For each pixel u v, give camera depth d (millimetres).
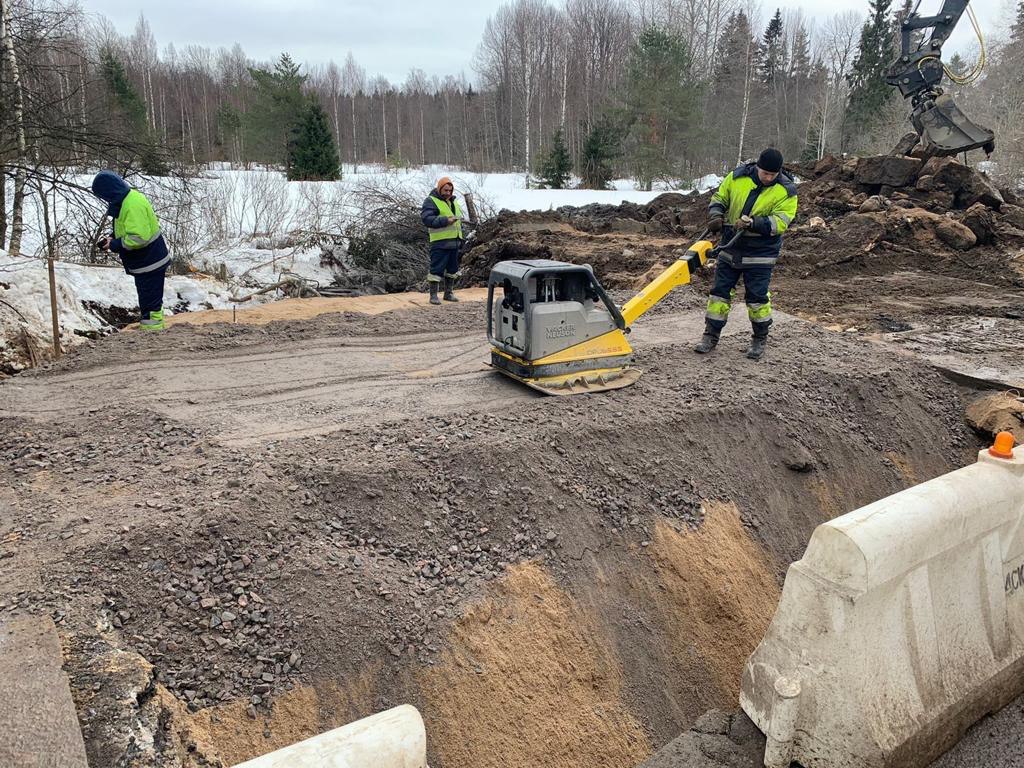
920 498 3371
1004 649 3666
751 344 8750
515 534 5160
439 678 4156
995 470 3740
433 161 59594
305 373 7656
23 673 3205
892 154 19172
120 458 5379
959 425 8297
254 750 3553
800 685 3266
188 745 3268
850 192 18656
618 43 52875
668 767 3473
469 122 59875
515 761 4145
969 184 17312
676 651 5215
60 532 4285
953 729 3389
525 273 6668
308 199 24094
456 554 4898
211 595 4051
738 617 5578
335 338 9016
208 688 3652
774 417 7133
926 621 3352
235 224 23703
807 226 16906
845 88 54469
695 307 11250
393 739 2445
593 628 4949
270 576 4215
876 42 53688
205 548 4258
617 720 4652
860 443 7473
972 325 10789
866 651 3135
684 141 39250
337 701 3875
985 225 15812
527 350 6820
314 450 5434
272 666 3846
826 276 14586
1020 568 3838
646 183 38844
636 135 39125
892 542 3131
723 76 51000
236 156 44156
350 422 6191
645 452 6211
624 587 5297
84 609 3721
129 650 3588
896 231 15914
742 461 6660
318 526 4688
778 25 75500
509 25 53844
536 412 6484
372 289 20078
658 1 51875
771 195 7688
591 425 6215
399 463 5277
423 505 5113
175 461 5297
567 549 5230
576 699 4590
